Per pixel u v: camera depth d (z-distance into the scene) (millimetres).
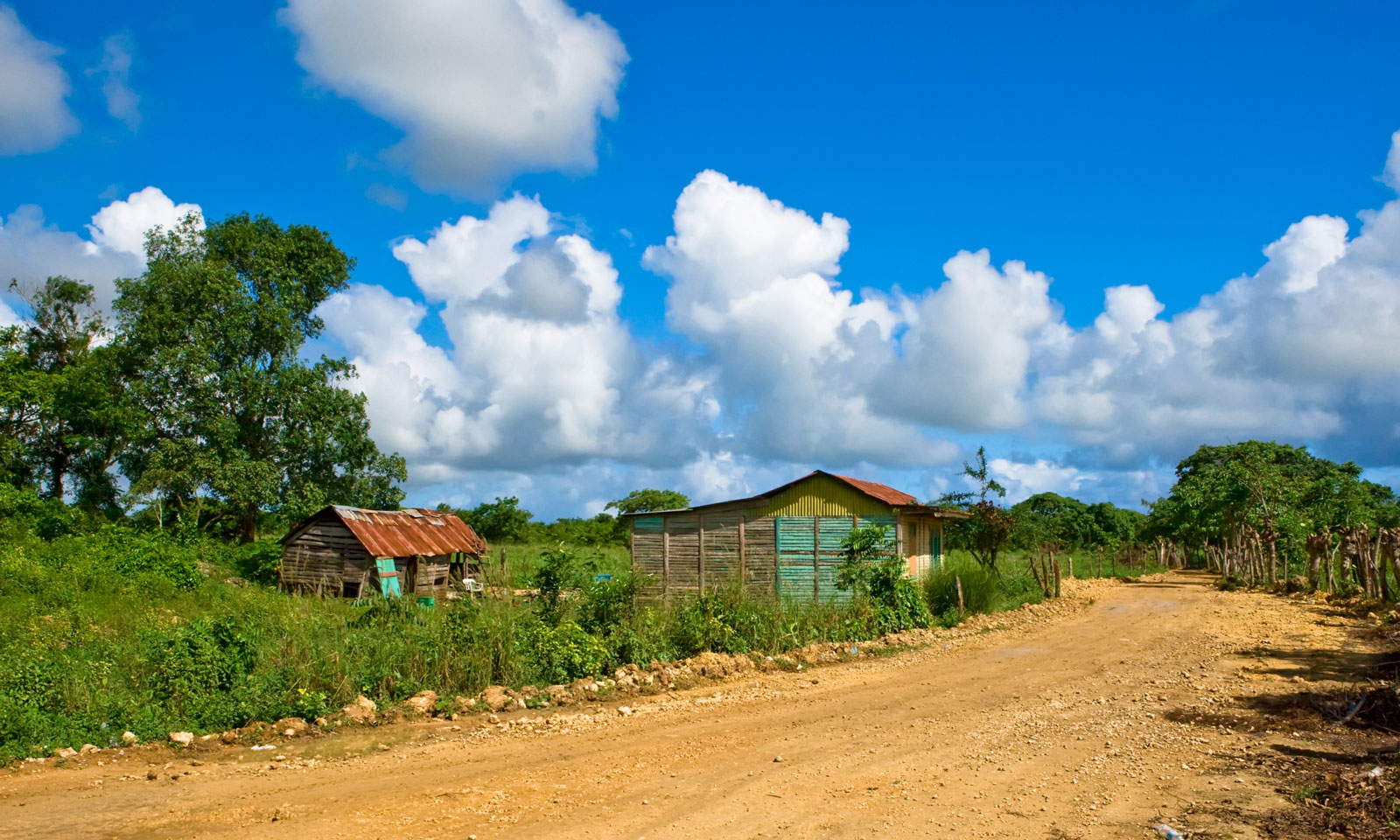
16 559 21938
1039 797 7418
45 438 42219
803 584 23859
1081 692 11977
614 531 55438
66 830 6953
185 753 9406
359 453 41375
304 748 9602
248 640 12078
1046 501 60844
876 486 26938
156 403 37031
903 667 14586
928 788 7785
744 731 10180
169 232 40156
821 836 6629
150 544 25891
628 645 14250
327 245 43031
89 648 13031
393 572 26750
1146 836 6402
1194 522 45188
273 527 43594
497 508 52812
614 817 7148
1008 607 22891
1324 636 16094
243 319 37969
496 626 13281
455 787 8070
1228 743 8852
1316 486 35594
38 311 44188
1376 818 6320
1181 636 17219
